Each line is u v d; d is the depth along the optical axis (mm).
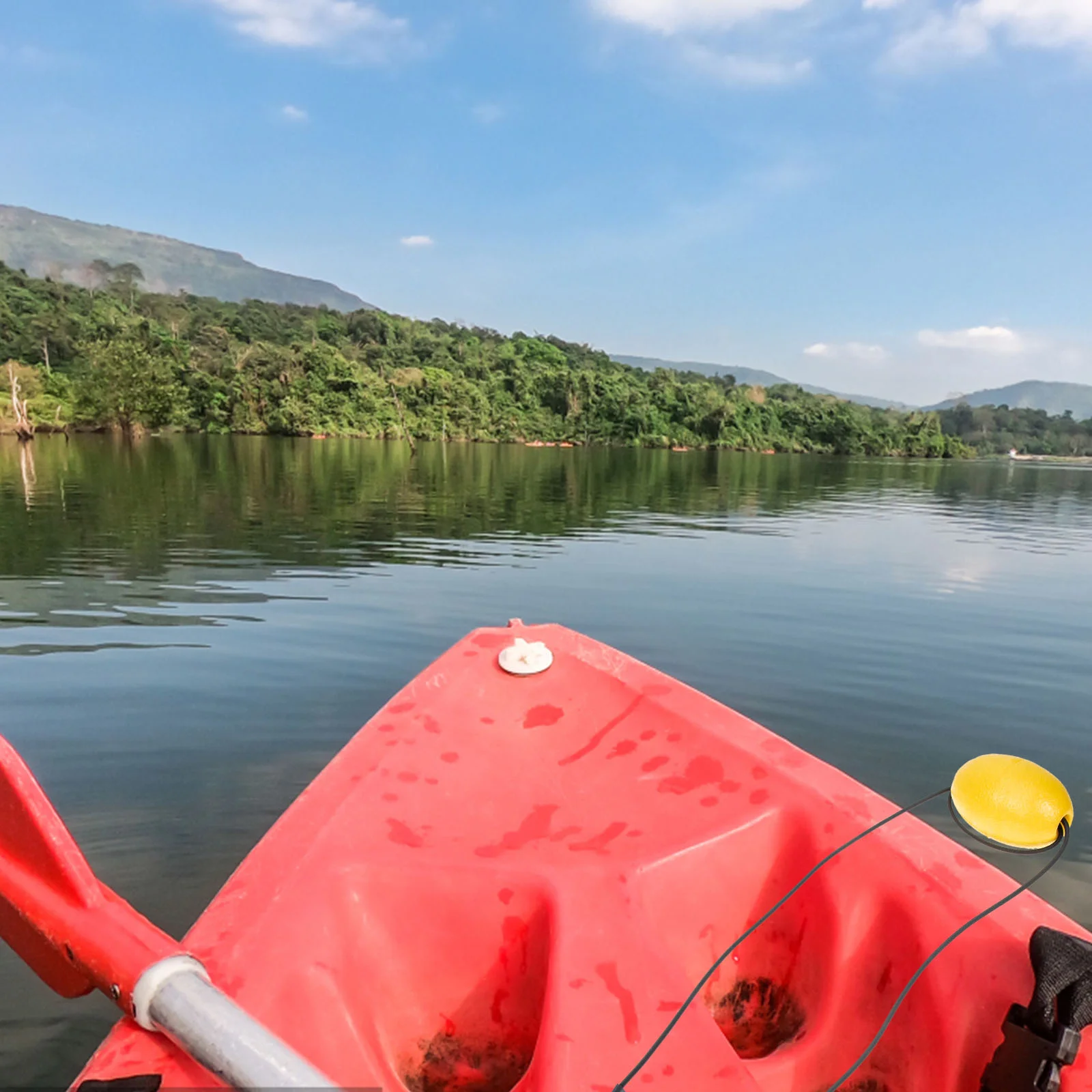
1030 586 10273
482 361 100000
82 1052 2289
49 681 5320
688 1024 1429
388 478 26547
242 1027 1147
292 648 6238
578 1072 1325
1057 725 5129
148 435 61312
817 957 1890
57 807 3629
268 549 11016
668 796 2223
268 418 67125
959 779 1828
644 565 10898
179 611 7367
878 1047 1702
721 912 1985
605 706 2752
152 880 3076
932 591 9672
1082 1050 1442
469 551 11633
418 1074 1697
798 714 5199
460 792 2234
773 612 8250
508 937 1757
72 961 1345
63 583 8414
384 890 1790
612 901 1724
